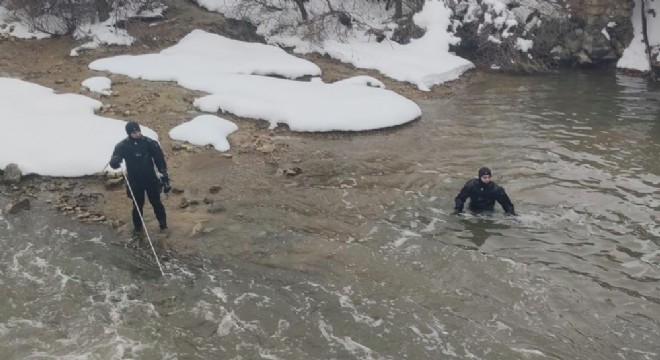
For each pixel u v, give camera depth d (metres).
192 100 13.20
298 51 17.56
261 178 9.94
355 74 16.16
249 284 7.07
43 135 10.24
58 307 6.54
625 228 8.51
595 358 5.91
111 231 8.12
